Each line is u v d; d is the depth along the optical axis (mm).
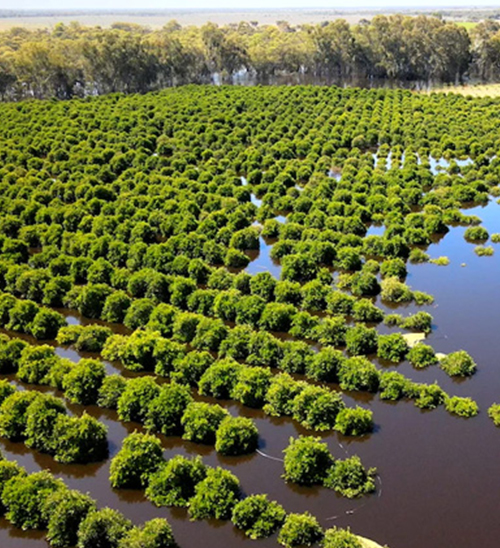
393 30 155125
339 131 90625
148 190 65562
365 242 52969
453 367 36156
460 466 29234
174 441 31438
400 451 30266
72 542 25562
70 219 58250
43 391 35719
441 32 148250
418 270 50094
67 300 45156
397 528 25906
